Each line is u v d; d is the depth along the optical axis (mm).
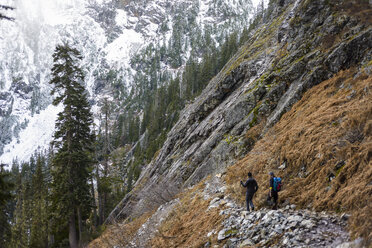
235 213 9969
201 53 182500
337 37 16156
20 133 193500
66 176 20859
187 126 29734
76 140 22781
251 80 23234
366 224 6094
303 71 17406
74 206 21156
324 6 18750
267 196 9914
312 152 10172
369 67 12625
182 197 16656
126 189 49625
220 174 15711
